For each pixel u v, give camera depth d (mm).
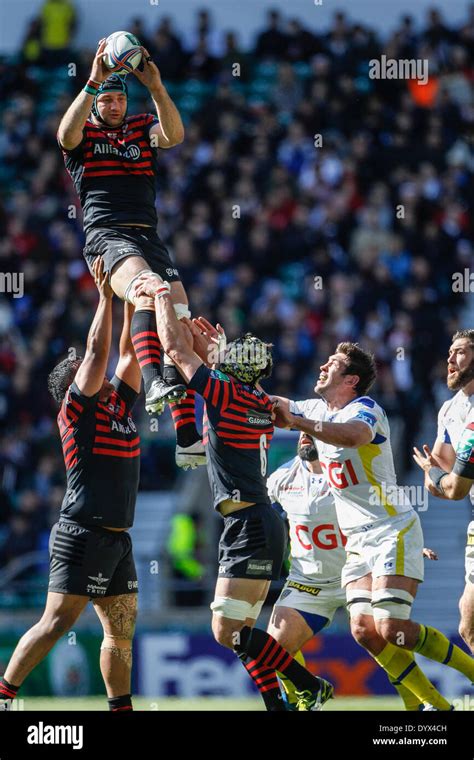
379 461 8891
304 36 26969
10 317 22484
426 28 26906
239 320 21469
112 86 8617
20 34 27422
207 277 21969
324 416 9102
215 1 27984
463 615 9336
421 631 8695
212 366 8664
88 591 8547
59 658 15852
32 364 20969
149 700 14633
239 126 25141
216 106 25141
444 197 24359
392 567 8719
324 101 25328
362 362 9117
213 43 27828
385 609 8641
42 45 27016
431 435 21281
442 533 20516
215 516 19781
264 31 27109
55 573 8594
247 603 8312
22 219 23250
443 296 22938
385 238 23219
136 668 16125
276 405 8406
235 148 24547
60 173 24344
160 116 8641
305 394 21016
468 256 23688
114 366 20453
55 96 26766
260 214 23047
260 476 8492
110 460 8664
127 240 8602
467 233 24250
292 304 22766
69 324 21594
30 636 8539
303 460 9625
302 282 22453
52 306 21969
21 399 20609
